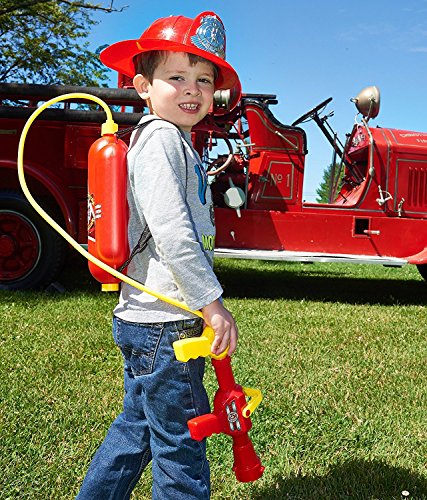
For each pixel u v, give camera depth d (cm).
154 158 147
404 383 328
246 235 609
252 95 628
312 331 445
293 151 609
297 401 292
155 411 156
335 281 792
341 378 332
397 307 569
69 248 602
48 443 244
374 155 618
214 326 146
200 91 161
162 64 160
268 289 680
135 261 157
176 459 157
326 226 613
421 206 627
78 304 515
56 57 1426
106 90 554
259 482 219
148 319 153
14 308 489
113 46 166
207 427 153
